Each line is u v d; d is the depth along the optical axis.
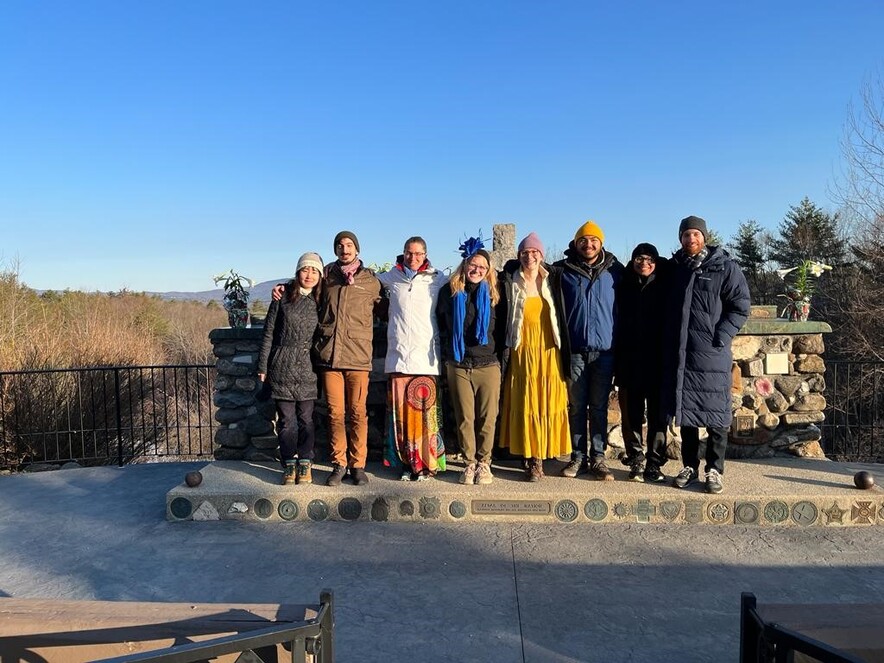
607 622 3.17
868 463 5.68
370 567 3.85
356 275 4.84
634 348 4.75
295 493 4.66
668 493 4.53
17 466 8.07
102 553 4.14
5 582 3.73
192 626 2.11
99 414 8.93
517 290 4.75
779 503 4.47
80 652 2.16
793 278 5.68
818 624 2.06
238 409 5.61
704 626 3.13
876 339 15.57
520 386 4.75
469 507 4.58
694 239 4.51
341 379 4.81
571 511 4.55
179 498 4.72
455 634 3.07
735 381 5.50
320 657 2.09
